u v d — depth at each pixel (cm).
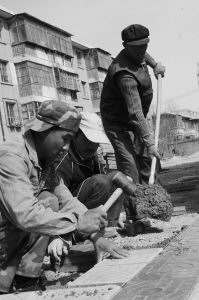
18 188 288
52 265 374
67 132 297
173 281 262
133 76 519
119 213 470
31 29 3353
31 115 3291
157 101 575
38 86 3378
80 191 455
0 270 302
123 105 545
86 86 4519
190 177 1394
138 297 243
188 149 6488
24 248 309
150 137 511
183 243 360
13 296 279
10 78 3250
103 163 554
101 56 4572
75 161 451
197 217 529
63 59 3859
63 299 260
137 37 511
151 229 462
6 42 3262
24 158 298
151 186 455
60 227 298
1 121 3075
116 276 290
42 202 319
